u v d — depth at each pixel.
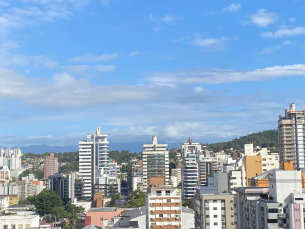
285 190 163.50
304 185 180.25
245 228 182.25
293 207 156.88
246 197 181.25
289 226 157.12
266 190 180.12
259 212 165.88
